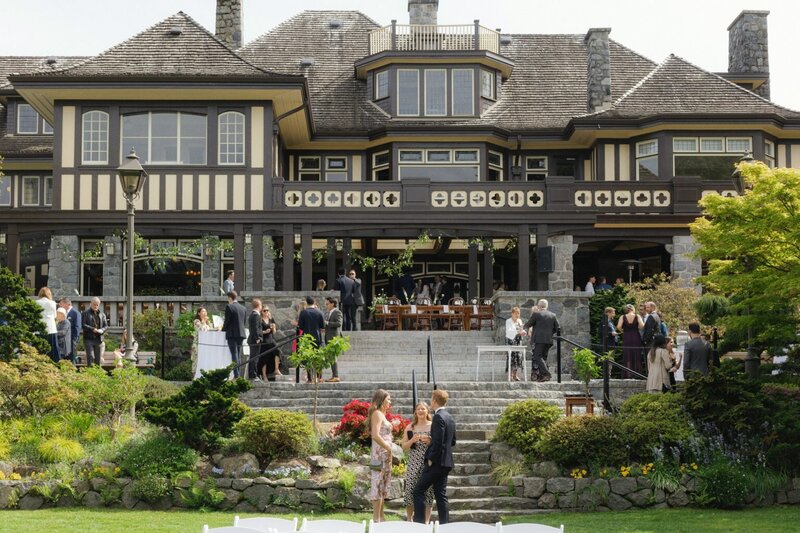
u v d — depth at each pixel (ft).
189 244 90.07
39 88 83.66
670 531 37.47
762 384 49.03
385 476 37.81
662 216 87.71
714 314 66.23
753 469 44.62
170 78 83.87
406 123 97.40
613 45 109.91
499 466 45.01
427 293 93.81
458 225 87.71
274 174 88.94
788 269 52.13
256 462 43.39
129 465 42.63
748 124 91.76
